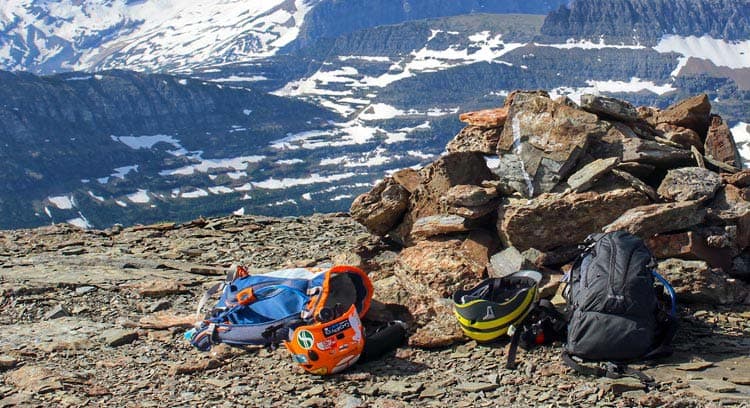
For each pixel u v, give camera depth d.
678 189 3.67
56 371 3.19
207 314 3.62
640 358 3.04
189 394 3.00
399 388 2.96
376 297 3.60
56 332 3.68
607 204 3.65
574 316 3.08
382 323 3.48
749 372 2.93
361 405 2.82
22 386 3.09
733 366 2.99
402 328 3.34
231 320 3.44
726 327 3.33
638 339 2.99
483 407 2.79
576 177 3.74
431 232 3.85
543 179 3.78
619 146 3.88
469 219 3.78
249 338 3.37
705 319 3.40
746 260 3.69
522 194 3.81
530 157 3.83
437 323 3.40
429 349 3.31
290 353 3.20
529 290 3.26
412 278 3.65
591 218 3.66
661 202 3.69
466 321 3.26
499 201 3.81
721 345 3.17
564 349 3.09
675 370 2.97
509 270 3.57
